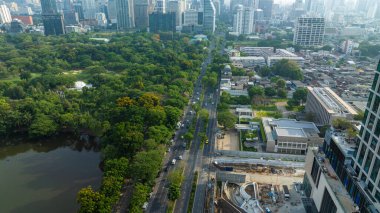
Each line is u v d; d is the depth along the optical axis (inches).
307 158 7460.6
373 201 4963.1
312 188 7062.0
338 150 6240.2
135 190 7244.1
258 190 7834.6
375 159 5024.6
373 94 5241.1
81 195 6678.2
